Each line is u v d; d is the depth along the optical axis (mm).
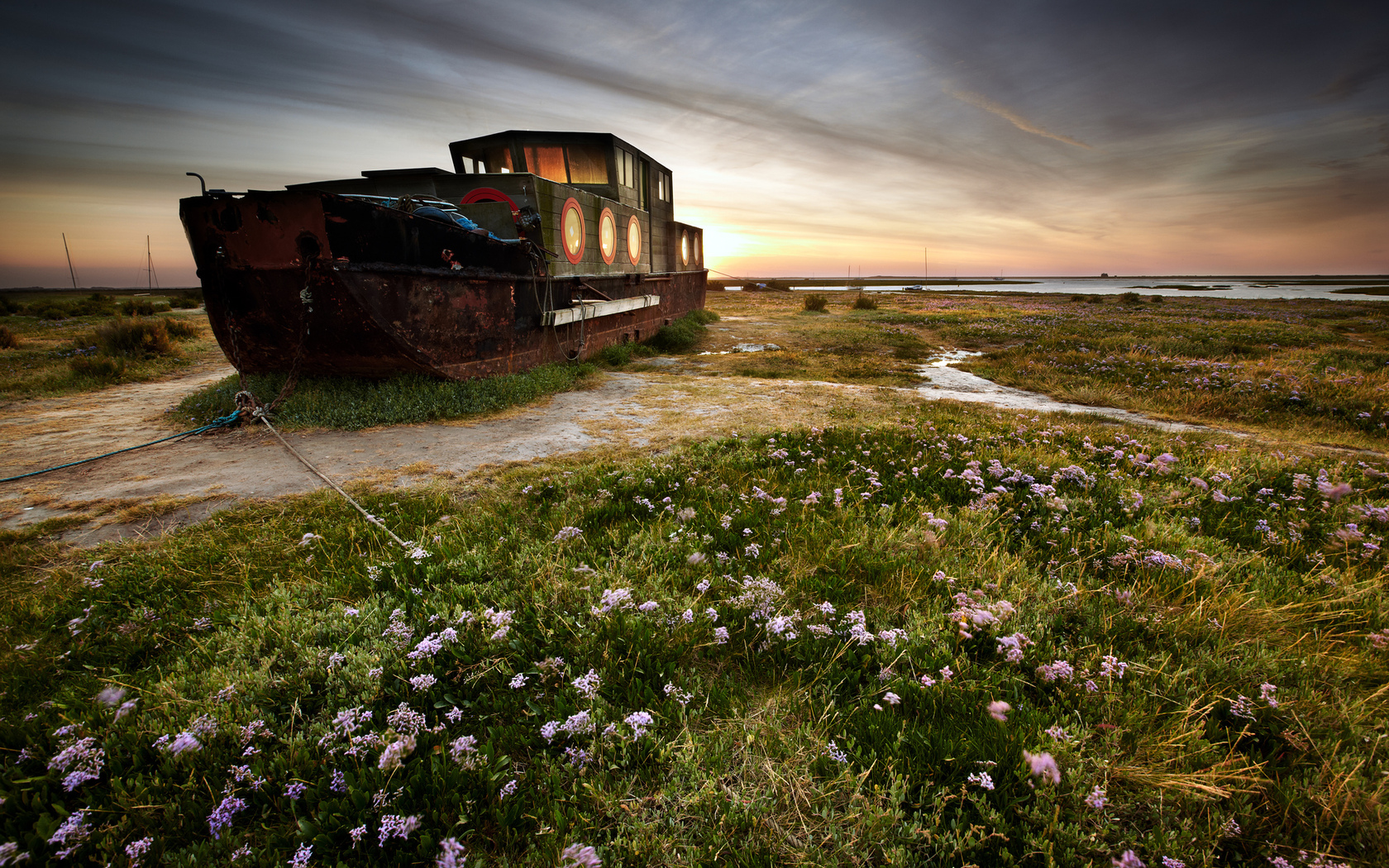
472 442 7027
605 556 3848
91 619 3271
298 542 4281
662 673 2682
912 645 2836
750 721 2418
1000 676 2604
